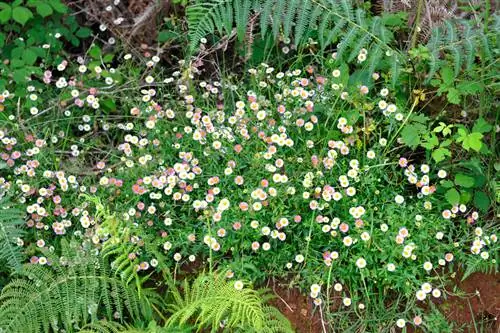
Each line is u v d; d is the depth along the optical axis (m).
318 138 1.46
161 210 1.44
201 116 1.58
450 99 1.37
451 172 1.44
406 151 1.49
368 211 1.36
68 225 1.40
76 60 1.78
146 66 1.73
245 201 1.38
